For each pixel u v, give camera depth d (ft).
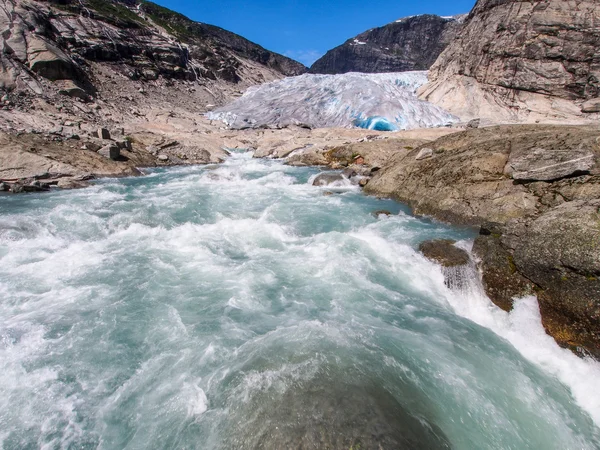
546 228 16.76
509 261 17.48
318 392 10.85
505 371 13.10
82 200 31.55
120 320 15.31
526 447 10.21
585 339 13.70
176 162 54.70
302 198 35.37
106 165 43.75
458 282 18.51
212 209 31.07
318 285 18.71
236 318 15.64
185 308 16.34
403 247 22.39
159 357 13.14
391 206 31.96
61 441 9.97
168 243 23.80
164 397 11.34
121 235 24.95
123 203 31.12
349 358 12.71
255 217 29.50
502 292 16.97
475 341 14.71
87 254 21.68
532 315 15.53
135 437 10.09
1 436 10.01
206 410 10.71
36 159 38.81
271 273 19.89
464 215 26.30
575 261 14.79
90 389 11.71
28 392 11.55
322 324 15.06
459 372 12.72
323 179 41.50
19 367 12.57
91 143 47.44
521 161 24.95
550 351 14.24
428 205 29.25
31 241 23.15
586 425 11.20
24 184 34.06
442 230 25.43
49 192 34.22
